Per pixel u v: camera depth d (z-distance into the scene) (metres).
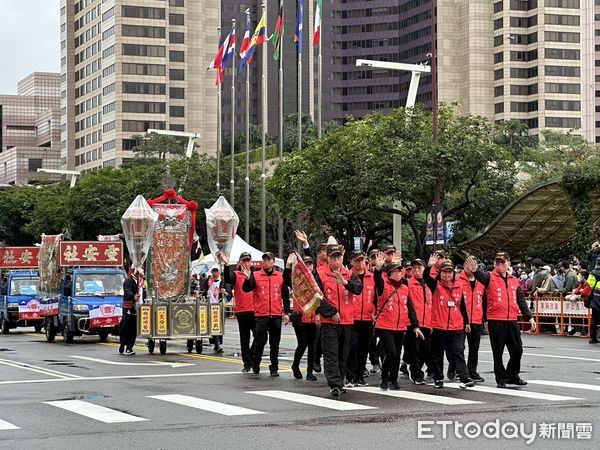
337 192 43.72
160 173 65.44
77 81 145.12
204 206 64.50
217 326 25.41
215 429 12.02
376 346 19.39
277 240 70.25
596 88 158.50
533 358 21.77
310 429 11.91
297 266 15.40
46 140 187.38
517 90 143.50
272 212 67.94
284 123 133.75
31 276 39.16
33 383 17.66
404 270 17.92
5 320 38.47
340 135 44.94
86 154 141.00
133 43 128.75
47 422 12.74
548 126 142.00
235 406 14.14
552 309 30.58
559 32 142.50
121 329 25.39
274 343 18.92
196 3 136.00
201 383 17.48
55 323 32.00
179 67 133.00
